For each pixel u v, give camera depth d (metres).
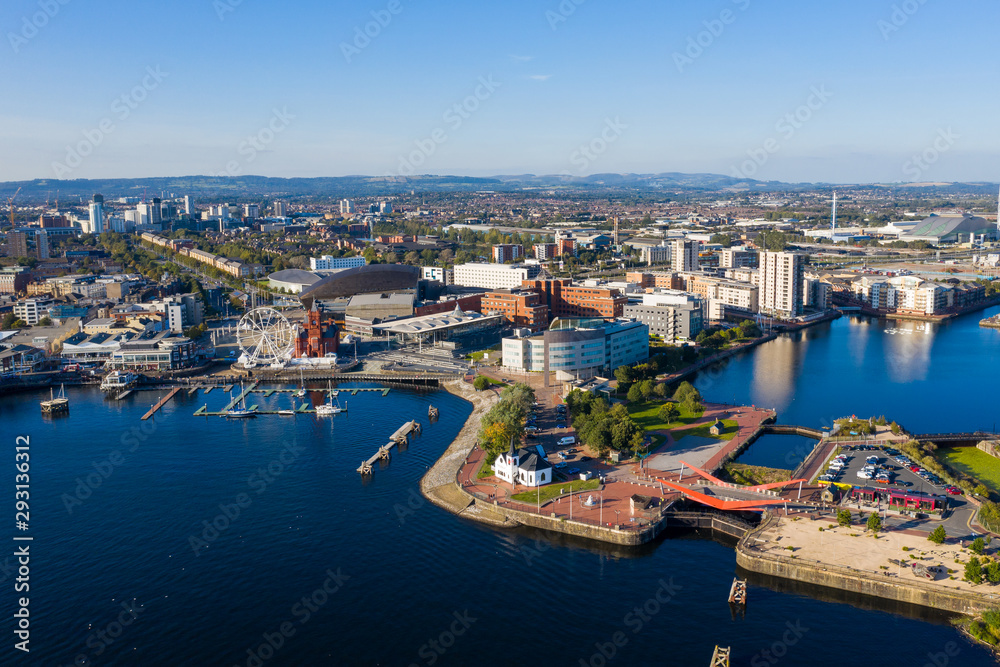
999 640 171.50
